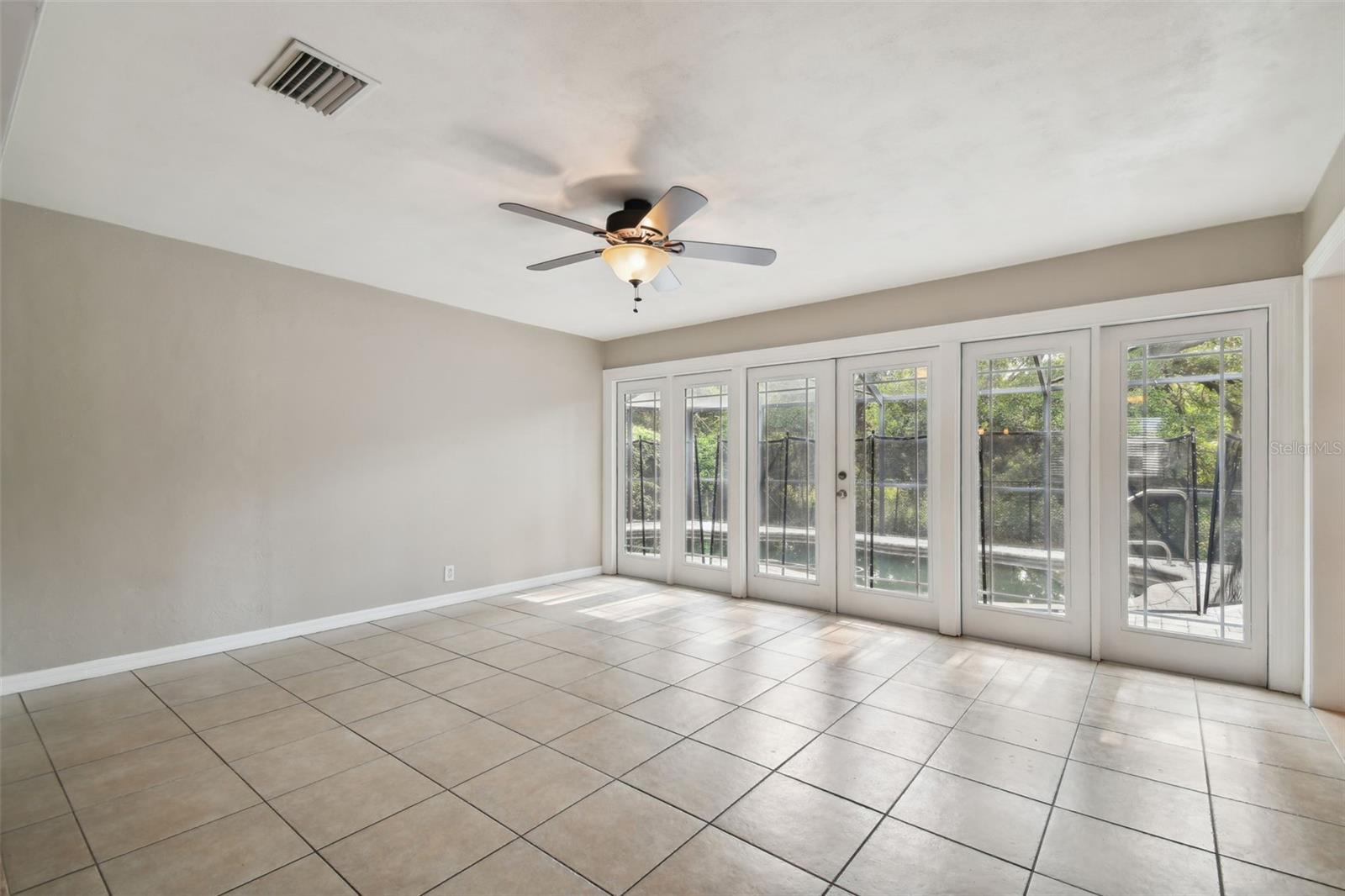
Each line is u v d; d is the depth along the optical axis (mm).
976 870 1867
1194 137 2441
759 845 1983
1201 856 1923
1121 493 3688
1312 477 3004
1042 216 3225
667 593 5535
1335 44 1882
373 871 1860
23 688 3189
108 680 3365
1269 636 3252
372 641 4074
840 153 2582
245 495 3947
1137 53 1944
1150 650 3594
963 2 1730
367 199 3055
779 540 5215
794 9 1760
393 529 4691
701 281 4352
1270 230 3207
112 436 3449
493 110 2273
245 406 3943
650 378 6125
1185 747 2613
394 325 4691
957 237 3512
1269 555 3229
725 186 2877
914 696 3166
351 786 2324
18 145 2531
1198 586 3467
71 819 2117
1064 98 2188
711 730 2785
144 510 3561
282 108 2268
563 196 2992
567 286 4539
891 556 4609
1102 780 2361
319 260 4004
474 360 5234
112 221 3395
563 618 4668
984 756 2543
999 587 4117
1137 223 3307
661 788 2307
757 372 5336
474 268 4148
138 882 1810
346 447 4426
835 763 2492
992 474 4145
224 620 3863
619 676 3453
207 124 2369
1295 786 2311
